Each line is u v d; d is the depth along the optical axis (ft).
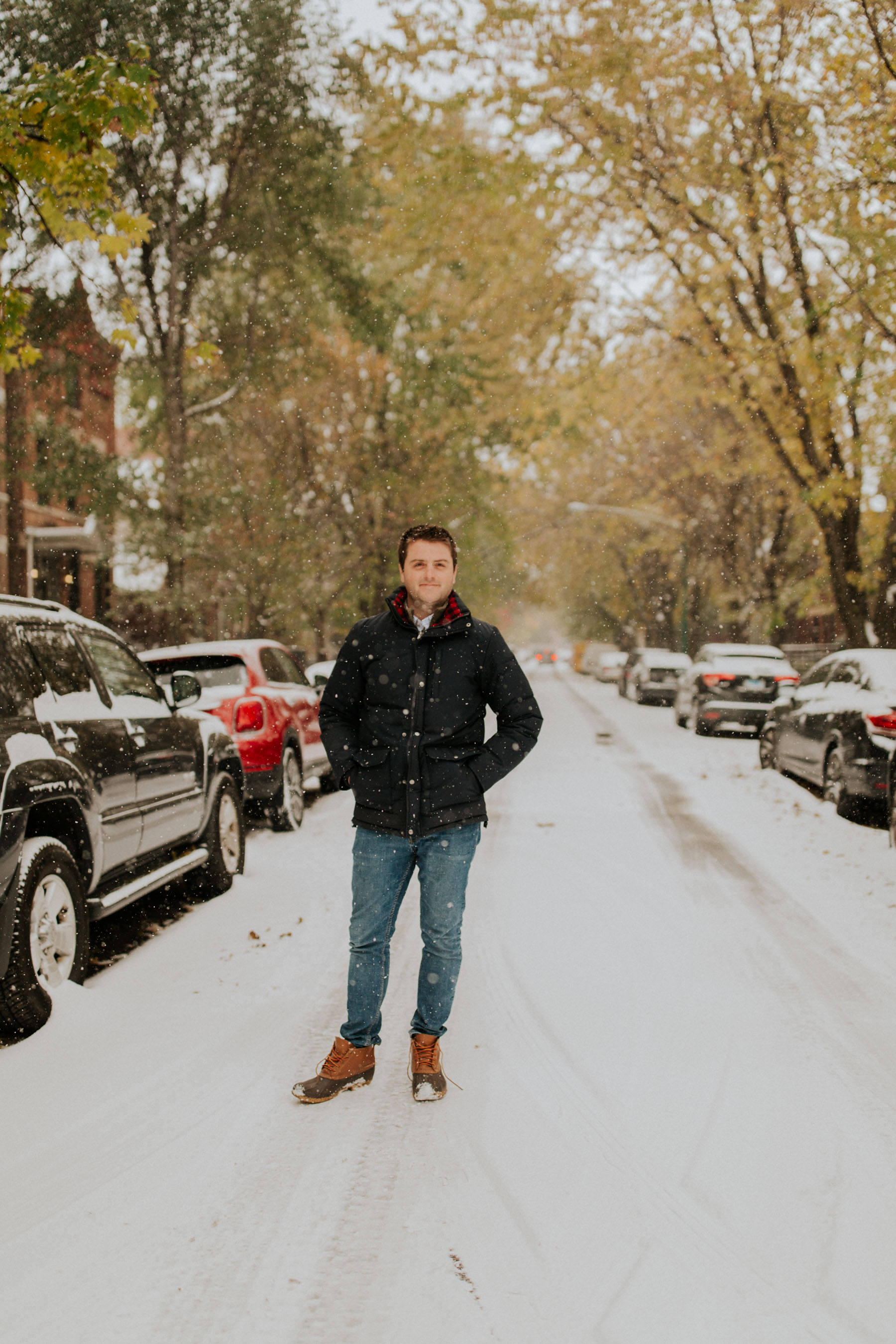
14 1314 7.77
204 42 54.70
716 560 106.63
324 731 11.81
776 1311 7.77
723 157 45.70
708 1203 9.31
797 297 49.47
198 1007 14.80
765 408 53.16
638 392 57.67
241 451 73.82
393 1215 9.14
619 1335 7.48
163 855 19.94
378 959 11.73
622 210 48.98
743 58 42.04
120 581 71.26
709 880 22.70
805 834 28.48
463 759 11.48
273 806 29.45
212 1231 8.91
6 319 23.18
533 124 44.96
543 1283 8.12
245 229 63.72
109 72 19.34
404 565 11.47
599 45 42.11
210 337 68.90
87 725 16.19
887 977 15.92
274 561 65.82
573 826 29.55
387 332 80.74
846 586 54.80
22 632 15.64
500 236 49.34
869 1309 7.81
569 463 108.88
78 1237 8.84
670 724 72.43
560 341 54.95
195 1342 7.43
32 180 21.30
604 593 186.60
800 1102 11.43
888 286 39.06
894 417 49.96
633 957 16.99
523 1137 10.64
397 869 11.60
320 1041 13.41
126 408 77.15
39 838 14.25
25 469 58.23
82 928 15.12
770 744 43.50
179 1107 11.48
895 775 26.53
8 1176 9.96
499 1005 14.69
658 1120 11.01
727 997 14.97
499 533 107.24
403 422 84.23
